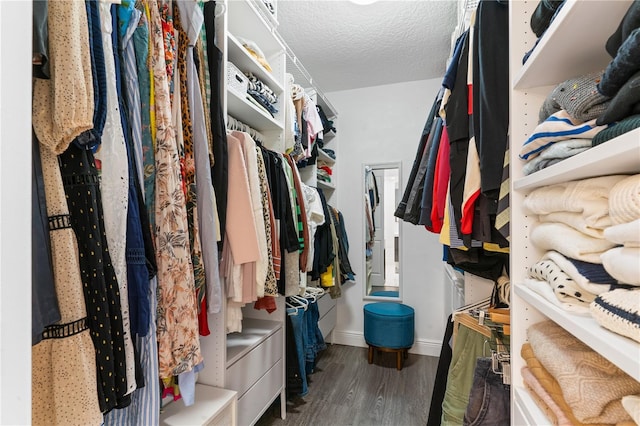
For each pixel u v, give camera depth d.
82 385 0.59
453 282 1.88
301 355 1.97
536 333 0.65
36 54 0.54
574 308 0.49
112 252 0.70
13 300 0.38
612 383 0.45
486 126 0.84
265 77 1.65
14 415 0.38
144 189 0.84
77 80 0.58
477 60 0.92
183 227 0.88
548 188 0.60
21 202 0.39
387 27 2.06
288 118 1.88
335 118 3.14
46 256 0.58
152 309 0.81
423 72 2.73
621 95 0.41
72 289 0.60
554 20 0.54
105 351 0.64
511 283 0.74
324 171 2.93
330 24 2.03
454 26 2.04
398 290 2.95
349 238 3.10
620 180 0.46
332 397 2.03
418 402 1.97
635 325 0.35
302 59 2.48
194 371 0.94
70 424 0.58
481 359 0.99
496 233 0.92
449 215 1.07
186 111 0.99
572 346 0.55
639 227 0.36
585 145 0.51
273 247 1.42
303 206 1.80
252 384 1.47
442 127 1.21
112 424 0.79
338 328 3.09
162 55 0.88
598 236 0.48
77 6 0.60
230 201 1.17
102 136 0.70
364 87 3.06
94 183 0.66
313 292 2.33
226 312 1.25
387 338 2.45
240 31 1.62
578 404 0.46
